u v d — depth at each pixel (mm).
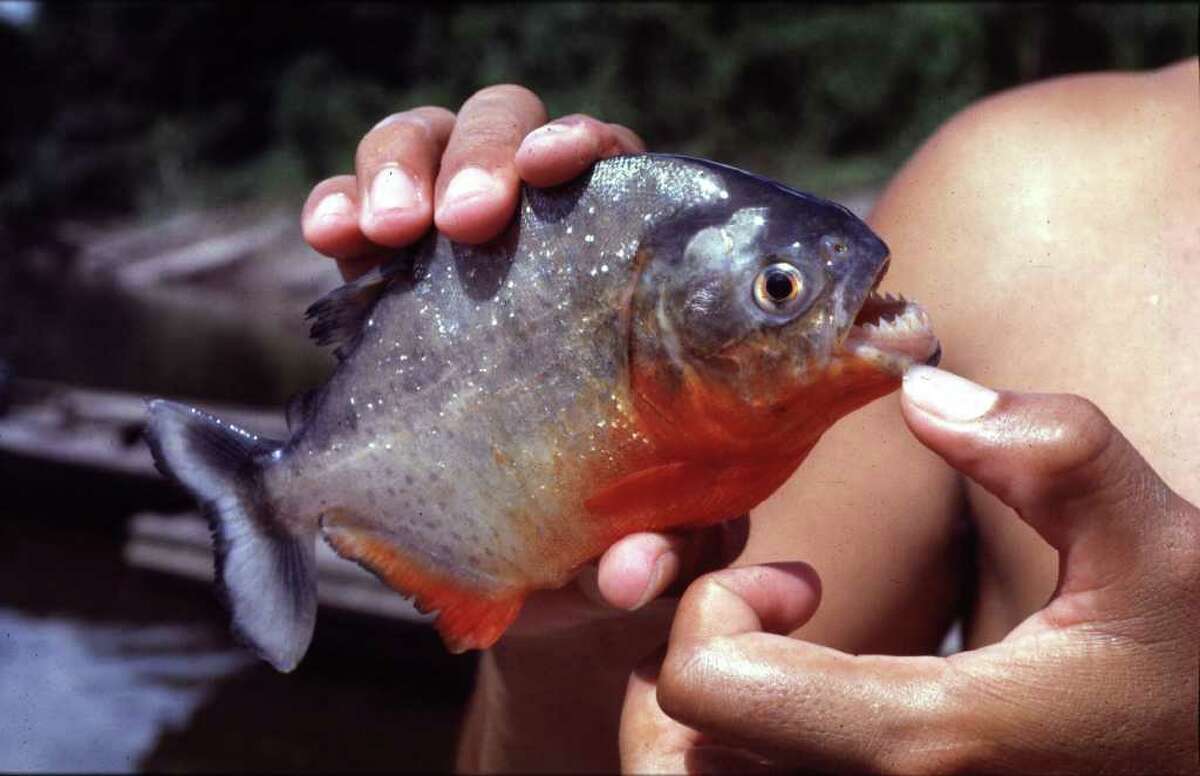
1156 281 402
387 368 344
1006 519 403
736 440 318
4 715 1091
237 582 352
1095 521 286
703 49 5699
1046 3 4473
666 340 318
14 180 6910
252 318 4340
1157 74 454
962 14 4773
